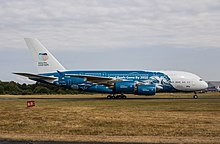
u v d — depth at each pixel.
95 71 78.44
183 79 77.25
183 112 40.66
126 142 19.97
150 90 73.31
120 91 74.38
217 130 26.05
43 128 27.98
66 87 79.19
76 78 78.19
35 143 19.70
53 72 79.38
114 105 53.47
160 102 60.84
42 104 56.91
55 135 23.50
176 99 72.81
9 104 57.34
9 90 145.38
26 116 37.00
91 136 23.00
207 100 67.31
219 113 39.22
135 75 77.06
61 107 49.66
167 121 31.78
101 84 77.00
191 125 29.00
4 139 21.03
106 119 33.72
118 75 77.12
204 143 19.53
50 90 141.75
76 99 75.38
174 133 24.78
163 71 78.50
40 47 80.06
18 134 24.06
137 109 45.31
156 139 21.11
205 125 28.95
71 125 29.70
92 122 31.55
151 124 29.75
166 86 76.81
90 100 69.94
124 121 32.03
